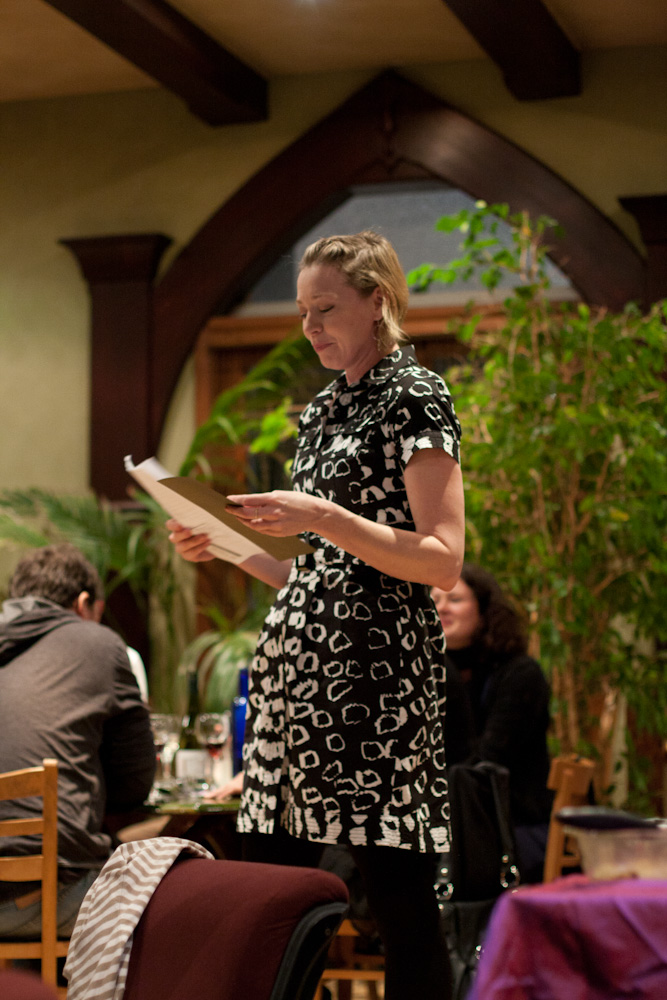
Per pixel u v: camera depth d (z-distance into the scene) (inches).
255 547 69.7
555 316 175.9
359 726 67.4
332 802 67.1
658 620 165.6
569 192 208.7
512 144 212.4
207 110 220.8
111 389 233.1
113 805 109.0
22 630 108.8
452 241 224.8
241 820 72.1
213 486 231.1
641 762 172.4
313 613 69.8
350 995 111.5
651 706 168.2
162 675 226.5
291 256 235.9
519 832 122.6
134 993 47.6
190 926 47.8
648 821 44.0
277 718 70.9
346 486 70.6
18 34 207.2
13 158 242.1
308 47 212.4
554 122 211.3
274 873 47.9
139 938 49.0
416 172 218.1
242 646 194.2
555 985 40.3
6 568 234.5
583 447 155.7
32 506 219.1
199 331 231.0
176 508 68.6
